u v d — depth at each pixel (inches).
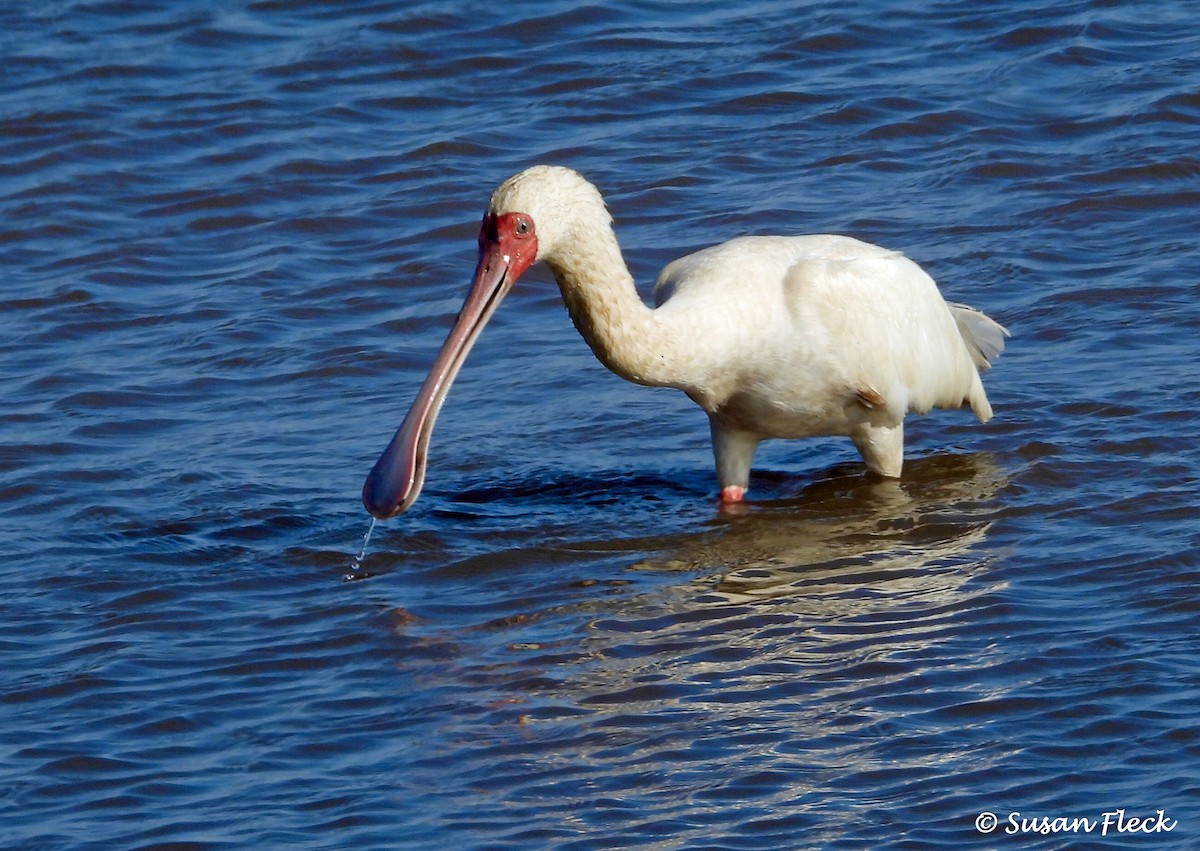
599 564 555.5
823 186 824.9
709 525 578.6
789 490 602.9
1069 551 537.0
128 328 749.3
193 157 888.9
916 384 591.8
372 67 962.1
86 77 964.0
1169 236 753.0
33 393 693.3
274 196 853.8
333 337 730.8
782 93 907.4
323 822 422.6
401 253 799.1
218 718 473.4
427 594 540.1
